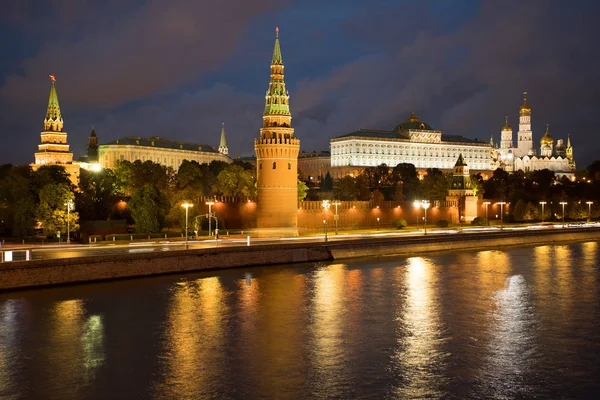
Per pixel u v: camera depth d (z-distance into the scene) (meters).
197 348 63.50
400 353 62.31
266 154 152.62
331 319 75.00
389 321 74.25
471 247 152.25
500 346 64.69
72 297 84.06
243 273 105.44
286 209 154.00
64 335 67.25
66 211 139.38
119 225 148.50
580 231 175.88
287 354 61.78
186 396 51.56
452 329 71.00
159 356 60.91
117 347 63.41
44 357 60.47
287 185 153.88
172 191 190.62
